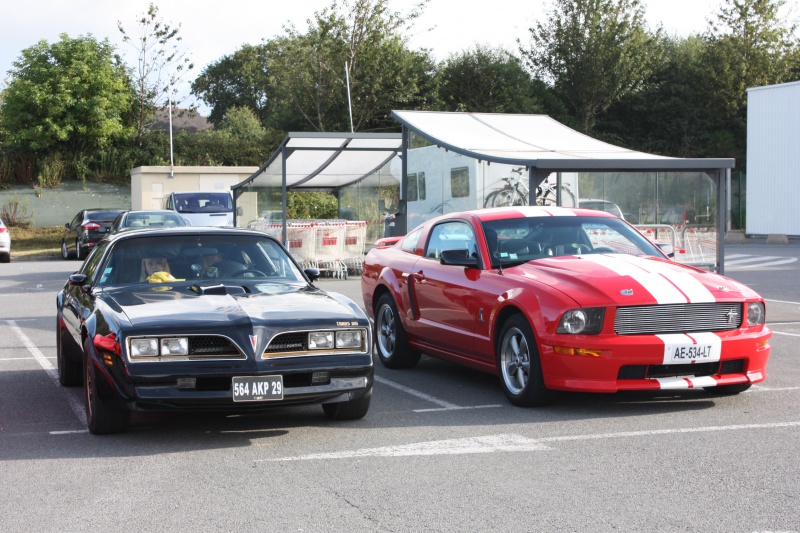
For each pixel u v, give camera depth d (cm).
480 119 1673
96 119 4256
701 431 604
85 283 710
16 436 612
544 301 657
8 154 4200
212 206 2486
